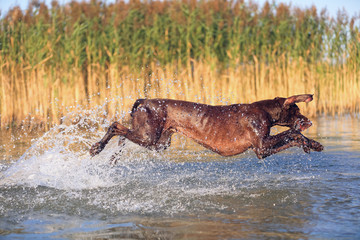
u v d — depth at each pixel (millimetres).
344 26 12492
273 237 3232
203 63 12016
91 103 11477
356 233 3268
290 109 5363
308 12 12508
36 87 11211
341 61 12617
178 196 4500
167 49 11898
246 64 12117
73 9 11492
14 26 11344
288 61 12305
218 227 3500
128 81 11719
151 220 3732
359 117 11969
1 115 10906
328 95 12773
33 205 4250
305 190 4598
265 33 12188
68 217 3865
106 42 11773
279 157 6668
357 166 5746
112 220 3756
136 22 11719
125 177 5430
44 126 10508
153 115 5281
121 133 5359
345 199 4199
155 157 6855
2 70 11070
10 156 6770
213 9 11984
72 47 11445
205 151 7438
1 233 3453
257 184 4953
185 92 11656
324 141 8039
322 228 3398
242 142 5270
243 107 5328
